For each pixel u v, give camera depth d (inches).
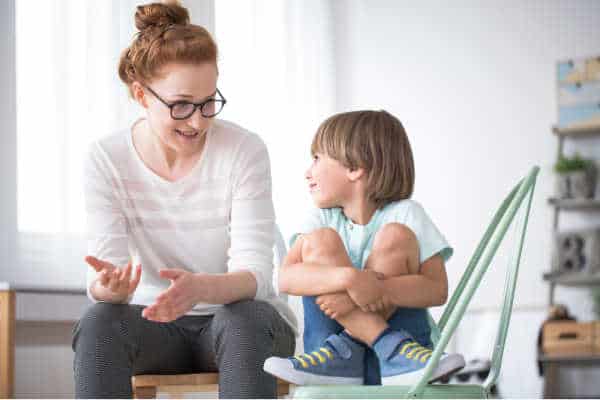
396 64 195.9
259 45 148.3
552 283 186.2
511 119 193.9
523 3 195.9
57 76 105.2
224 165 69.2
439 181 193.3
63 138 104.9
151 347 62.6
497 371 50.8
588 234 187.0
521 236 53.8
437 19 197.3
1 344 82.7
